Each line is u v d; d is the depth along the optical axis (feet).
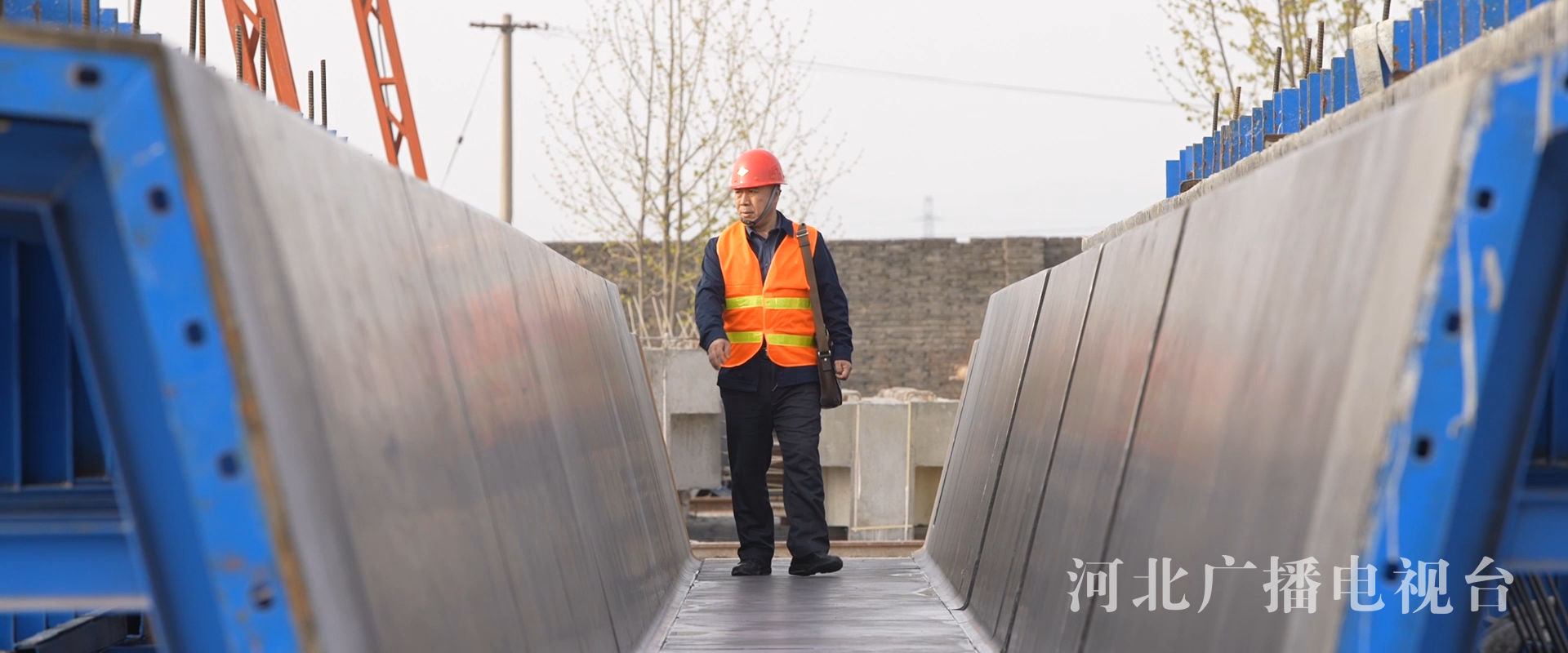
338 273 6.17
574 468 11.96
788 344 20.54
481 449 8.35
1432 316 4.72
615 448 15.65
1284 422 6.24
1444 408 4.71
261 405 4.50
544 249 13.16
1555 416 7.07
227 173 4.79
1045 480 12.76
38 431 7.54
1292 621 5.60
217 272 4.45
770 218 20.84
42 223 6.45
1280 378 6.45
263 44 22.57
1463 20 14.80
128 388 4.88
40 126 4.59
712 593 18.58
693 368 41.50
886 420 38.99
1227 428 7.24
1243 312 7.36
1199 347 8.16
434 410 7.38
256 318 4.70
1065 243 97.50
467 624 7.04
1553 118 4.63
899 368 98.68
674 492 23.39
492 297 9.90
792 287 20.61
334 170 6.58
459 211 9.44
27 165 4.80
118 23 15.14
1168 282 9.34
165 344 4.43
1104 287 11.82
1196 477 7.66
